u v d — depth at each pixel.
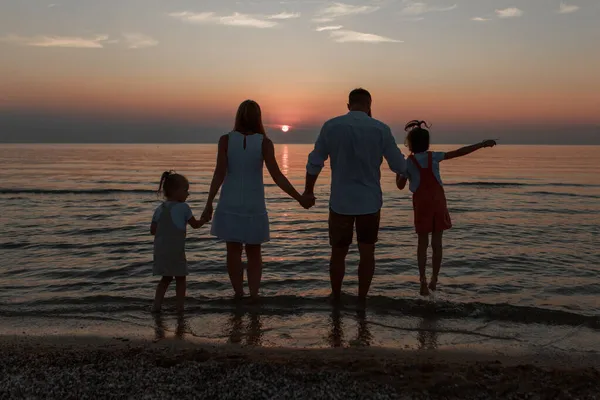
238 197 4.24
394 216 12.11
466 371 2.66
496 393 2.42
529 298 4.63
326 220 11.45
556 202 15.74
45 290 4.96
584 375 2.61
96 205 14.51
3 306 4.32
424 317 3.98
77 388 2.45
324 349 3.17
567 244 7.77
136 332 3.57
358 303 4.37
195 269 5.89
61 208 13.58
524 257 6.65
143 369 2.68
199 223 4.22
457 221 10.88
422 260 4.66
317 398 2.32
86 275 5.64
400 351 3.15
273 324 3.78
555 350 3.22
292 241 8.31
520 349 3.23
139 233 9.01
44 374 2.62
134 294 4.77
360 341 3.38
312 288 5.00
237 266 4.49
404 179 4.54
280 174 4.29
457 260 6.46
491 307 4.15
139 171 44.06
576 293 4.84
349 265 6.05
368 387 2.44
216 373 2.61
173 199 4.20
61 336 3.46
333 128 4.18
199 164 67.12
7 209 13.23
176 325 3.75
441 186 4.62
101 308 4.23
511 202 15.79
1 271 5.85
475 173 42.72
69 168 49.03
